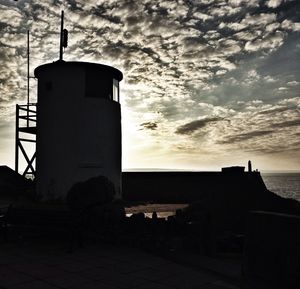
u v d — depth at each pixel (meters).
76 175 12.80
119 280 6.32
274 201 17.83
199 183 19.28
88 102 13.18
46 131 13.27
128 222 9.44
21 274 6.58
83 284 6.06
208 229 8.77
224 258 8.27
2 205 13.12
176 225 9.20
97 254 8.20
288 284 5.55
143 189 19.69
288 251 5.62
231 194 16.97
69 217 8.83
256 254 6.20
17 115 16.03
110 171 13.61
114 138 13.95
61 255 8.05
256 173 19.09
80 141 12.96
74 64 13.18
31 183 17.61
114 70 14.14
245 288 6.02
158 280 6.38
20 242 9.21
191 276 6.65
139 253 8.35
